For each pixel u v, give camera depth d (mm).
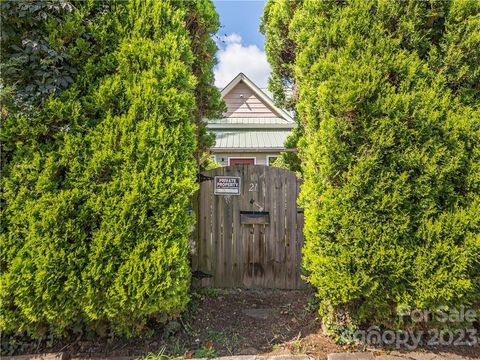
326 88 2051
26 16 1988
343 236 2018
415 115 2000
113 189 2039
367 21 2086
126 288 1988
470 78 2078
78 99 2109
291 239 3273
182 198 2131
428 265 1959
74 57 2104
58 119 2057
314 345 2146
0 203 2002
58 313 1977
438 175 1996
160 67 2191
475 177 1998
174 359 1992
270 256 3275
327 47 2178
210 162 4922
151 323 2320
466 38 2047
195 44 2867
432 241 1986
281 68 3785
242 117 10773
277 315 2664
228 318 2609
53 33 2035
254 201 3287
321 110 2127
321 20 2188
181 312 2518
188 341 2234
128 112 2107
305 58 2266
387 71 2057
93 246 2000
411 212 2018
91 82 2131
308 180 2311
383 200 1978
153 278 1984
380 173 2010
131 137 2074
